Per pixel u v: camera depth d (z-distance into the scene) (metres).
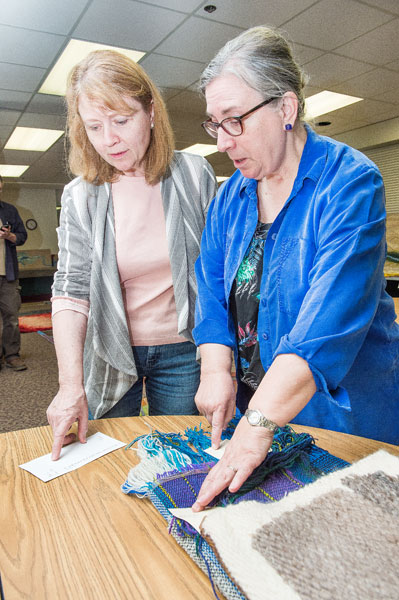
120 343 1.21
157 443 0.89
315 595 0.46
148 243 1.25
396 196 9.05
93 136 1.10
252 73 0.76
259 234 1.02
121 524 0.68
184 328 1.25
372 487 0.62
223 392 0.90
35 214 13.59
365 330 0.76
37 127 7.32
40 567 0.60
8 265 4.26
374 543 0.52
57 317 1.15
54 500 0.75
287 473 0.73
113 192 1.25
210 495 0.65
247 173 0.88
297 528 0.54
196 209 1.29
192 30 4.33
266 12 4.08
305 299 0.77
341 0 3.94
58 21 4.05
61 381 1.01
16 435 1.01
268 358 0.99
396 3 4.04
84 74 1.06
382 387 1.00
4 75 5.21
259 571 0.49
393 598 0.45
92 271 1.19
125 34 4.35
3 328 4.36
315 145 0.90
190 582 0.57
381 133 8.66
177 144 8.84
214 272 1.13
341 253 0.76
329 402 0.98
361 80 5.98
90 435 0.99
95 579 0.58
